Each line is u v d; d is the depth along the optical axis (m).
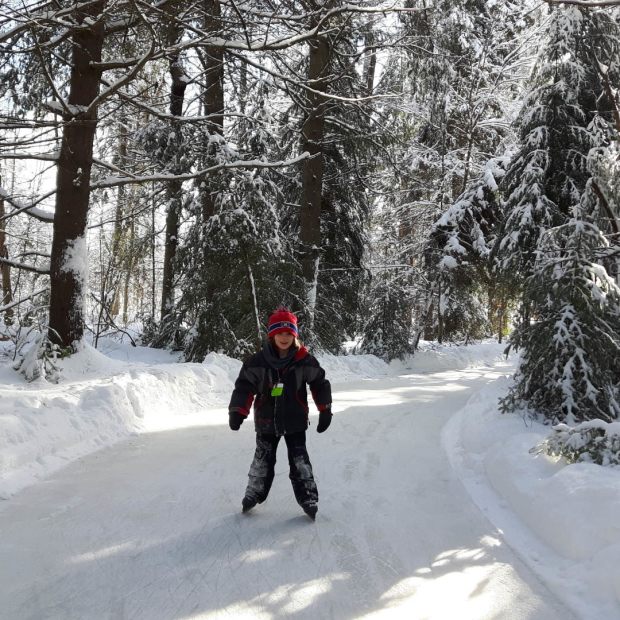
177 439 7.01
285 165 10.20
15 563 3.63
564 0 5.98
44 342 8.95
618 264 8.33
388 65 18.03
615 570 3.18
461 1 18.66
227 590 3.36
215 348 13.46
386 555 3.86
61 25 7.87
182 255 14.22
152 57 8.36
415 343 20.20
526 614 3.12
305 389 4.55
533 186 13.00
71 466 5.72
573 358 6.98
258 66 9.52
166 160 15.27
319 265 17.73
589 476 4.30
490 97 21.80
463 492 5.22
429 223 22.92
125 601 3.21
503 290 15.25
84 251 9.60
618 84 12.09
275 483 5.41
